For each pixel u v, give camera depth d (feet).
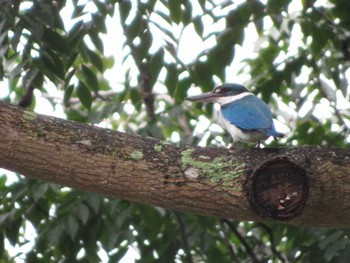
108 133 26.48
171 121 42.32
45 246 39.70
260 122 33.53
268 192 24.93
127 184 26.09
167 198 26.21
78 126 26.37
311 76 45.06
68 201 38.99
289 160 24.88
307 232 40.65
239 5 39.29
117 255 39.60
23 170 26.13
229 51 40.06
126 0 34.35
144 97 44.91
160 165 26.07
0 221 39.42
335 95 43.93
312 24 42.50
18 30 32.65
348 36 43.04
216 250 41.55
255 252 44.60
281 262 43.34
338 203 25.82
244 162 26.00
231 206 25.89
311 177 25.61
